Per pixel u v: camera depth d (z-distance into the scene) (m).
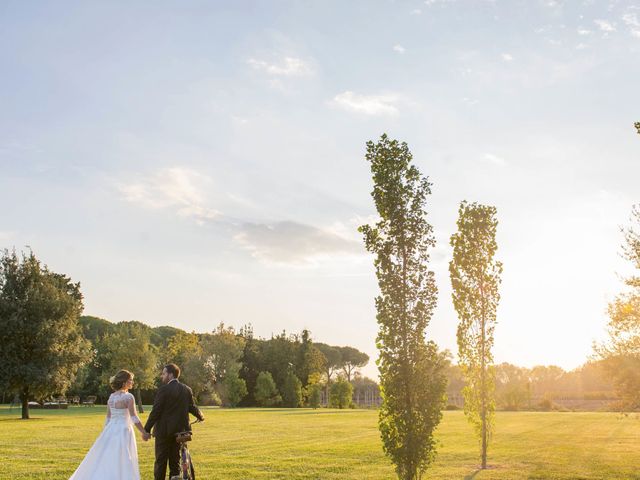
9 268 53.16
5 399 86.75
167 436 11.55
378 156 14.05
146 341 62.44
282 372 104.88
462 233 20.23
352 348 160.62
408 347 13.35
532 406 85.44
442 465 19.20
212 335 94.81
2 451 21.14
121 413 11.45
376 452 21.94
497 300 20.09
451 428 38.19
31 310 52.12
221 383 92.62
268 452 21.89
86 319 111.75
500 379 107.62
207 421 43.62
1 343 49.56
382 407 13.64
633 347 19.97
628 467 18.78
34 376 47.81
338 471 16.84
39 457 19.39
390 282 13.49
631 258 20.27
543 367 143.25
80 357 54.03
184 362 90.25
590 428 38.06
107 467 11.00
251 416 53.16
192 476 11.61
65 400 90.75
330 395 91.19
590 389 131.12
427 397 13.37
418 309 13.39
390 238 13.76
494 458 21.16
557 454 22.58
